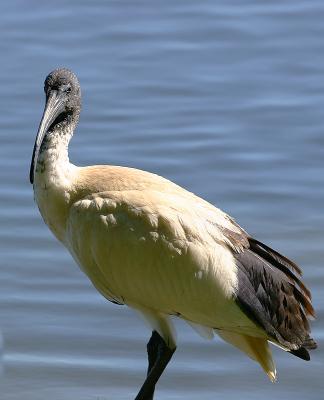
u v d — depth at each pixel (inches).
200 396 518.6
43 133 487.8
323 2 951.6
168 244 473.4
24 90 814.5
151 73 847.1
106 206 479.8
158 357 494.6
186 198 483.8
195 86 828.0
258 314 471.5
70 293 589.3
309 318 487.8
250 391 522.0
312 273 601.0
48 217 499.2
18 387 519.8
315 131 758.5
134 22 928.9
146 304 490.6
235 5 954.7
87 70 852.6
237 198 680.4
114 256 479.8
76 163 713.6
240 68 858.8
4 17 932.0
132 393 519.2
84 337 556.7
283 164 717.3
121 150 733.9
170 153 729.6
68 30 914.1
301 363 540.4
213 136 752.3
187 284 476.7
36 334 557.9
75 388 520.7
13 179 692.7
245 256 476.1
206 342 556.7
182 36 906.7
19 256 617.0
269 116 781.9
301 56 874.8
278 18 929.5
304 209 665.6
